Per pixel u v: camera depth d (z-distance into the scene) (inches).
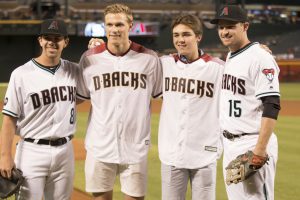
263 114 148.4
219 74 166.2
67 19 1096.2
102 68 166.4
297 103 717.3
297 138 423.5
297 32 1291.8
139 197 171.3
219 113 166.1
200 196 170.1
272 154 156.5
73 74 165.9
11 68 1059.9
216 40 1197.7
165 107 170.4
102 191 171.2
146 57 167.9
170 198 171.2
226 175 155.3
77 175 284.7
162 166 171.8
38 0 1076.5
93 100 169.3
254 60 152.3
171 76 167.5
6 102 157.6
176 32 162.9
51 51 156.6
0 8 1211.9
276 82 149.9
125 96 165.9
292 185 270.1
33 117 159.0
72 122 165.2
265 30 1280.8
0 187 157.3
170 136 169.0
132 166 168.9
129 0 1284.4
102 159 167.9
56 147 161.0
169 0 1325.0
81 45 1099.3
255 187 154.1
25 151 160.4
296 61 1119.0
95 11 1256.8
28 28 1039.0
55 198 164.9
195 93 165.5
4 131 157.2
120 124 166.4
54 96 159.2
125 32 163.3
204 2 1355.8
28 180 159.0
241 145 156.5
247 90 154.3
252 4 1437.0
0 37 1040.2
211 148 168.9
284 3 1466.5
